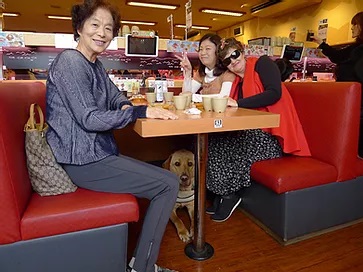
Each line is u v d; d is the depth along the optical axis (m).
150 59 2.54
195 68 2.68
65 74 1.14
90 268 1.16
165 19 9.50
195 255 1.55
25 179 1.14
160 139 2.88
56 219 1.07
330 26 6.10
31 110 1.17
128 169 1.22
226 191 1.98
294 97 2.07
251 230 1.84
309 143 1.93
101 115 1.14
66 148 1.18
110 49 2.39
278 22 7.91
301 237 1.73
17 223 1.03
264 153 1.90
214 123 1.19
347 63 2.69
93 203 1.14
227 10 8.23
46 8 8.32
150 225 1.25
